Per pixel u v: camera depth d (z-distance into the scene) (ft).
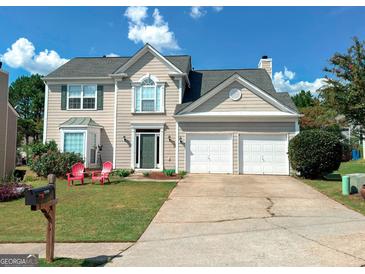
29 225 24.11
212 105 58.13
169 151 60.23
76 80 64.34
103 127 63.21
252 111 57.26
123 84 63.00
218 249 17.75
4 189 35.40
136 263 15.69
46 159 52.11
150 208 29.01
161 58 62.08
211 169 57.67
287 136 56.29
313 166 47.32
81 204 31.04
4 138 49.03
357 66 34.73
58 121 64.44
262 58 72.84
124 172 52.60
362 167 70.44
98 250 17.87
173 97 61.62
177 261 15.90
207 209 28.63
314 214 26.50
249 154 57.06
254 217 25.58
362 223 23.36
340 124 39.99
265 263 15.43
